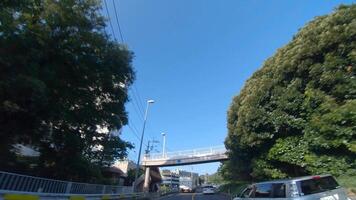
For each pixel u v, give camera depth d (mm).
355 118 15883
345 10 18562
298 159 20219
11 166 21609
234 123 31750
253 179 31172
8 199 10664
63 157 23500
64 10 18391
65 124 21984
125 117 25234
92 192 20953
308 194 9219
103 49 20828
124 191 30781
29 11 15531
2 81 14406
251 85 27375
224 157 53500
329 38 18203
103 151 27953
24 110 17000
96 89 22578
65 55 19047
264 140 23281
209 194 55219
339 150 17906
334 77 17594
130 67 22844
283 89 21469
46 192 14602
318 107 18828
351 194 14234
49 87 18547
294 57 20266
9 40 15305
